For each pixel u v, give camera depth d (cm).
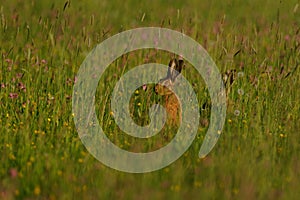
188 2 6041
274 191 2473
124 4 5772
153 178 2552
